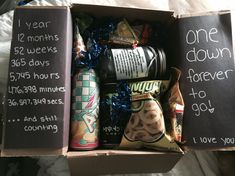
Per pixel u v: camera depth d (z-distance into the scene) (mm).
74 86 736
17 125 638
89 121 715
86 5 758
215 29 737
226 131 686
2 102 875
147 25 837
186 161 933
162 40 863
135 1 979
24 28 684
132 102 722
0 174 968
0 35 932
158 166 810
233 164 893
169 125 721
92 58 742
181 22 755
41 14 693
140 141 718
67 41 685
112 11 789
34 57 669
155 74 762
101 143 748
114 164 754
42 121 641
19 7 694
